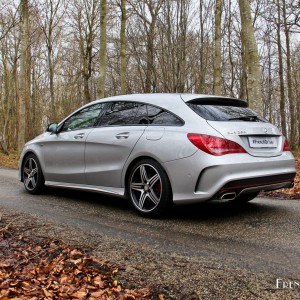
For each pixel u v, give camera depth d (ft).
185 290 8.84
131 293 8.67
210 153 13.43
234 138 13.78
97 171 17.33
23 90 56.03
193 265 10.28
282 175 15.06
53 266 10.25
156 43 83.61
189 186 13.82
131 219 15.21
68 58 115.03
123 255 11.05
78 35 96.37
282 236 12.87
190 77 88.94
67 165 19.10
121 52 50.62
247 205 18.06
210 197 13.44
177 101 15.34
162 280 9.37
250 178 13.74
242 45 75.00
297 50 105.70
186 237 12.76
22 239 12.46
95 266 10.27
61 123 20.24
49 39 81.10
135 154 15.53
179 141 14.15
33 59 115.24
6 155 70.95
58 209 17.12
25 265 10.39
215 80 43.47
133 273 9.80
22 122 56.29
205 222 14.69
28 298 8.36
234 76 99.45
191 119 14.43
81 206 17.79
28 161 21.76
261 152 14.53
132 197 15.90
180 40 78.18
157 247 11.75
